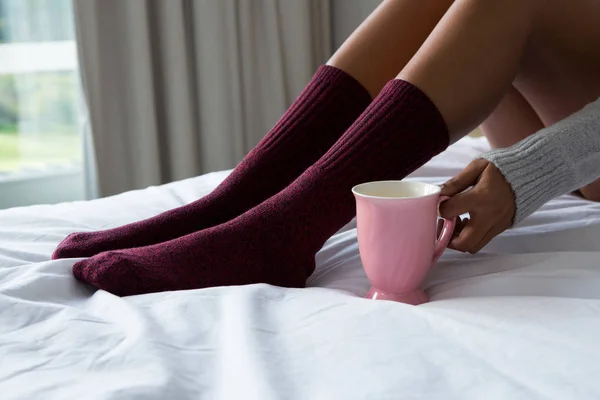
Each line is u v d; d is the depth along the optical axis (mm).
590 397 440
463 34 751
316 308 614
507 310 597
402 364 496
